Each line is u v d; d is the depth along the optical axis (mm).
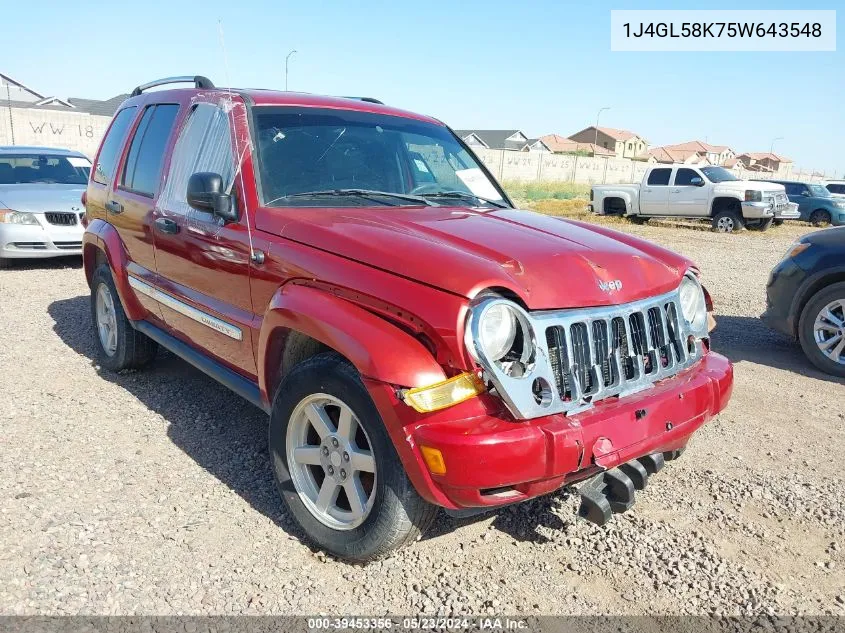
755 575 3156
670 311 3303
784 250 15609
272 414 3299
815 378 6043
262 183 3646
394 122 4492
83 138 36656
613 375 2941
